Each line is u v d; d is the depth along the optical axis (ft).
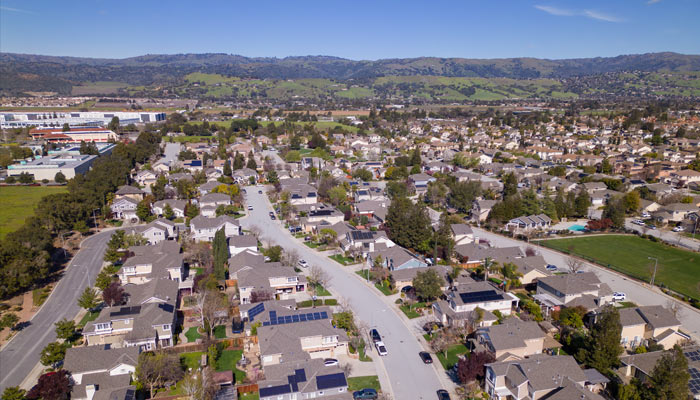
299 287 248.93
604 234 350.02
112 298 211.41
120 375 162.40
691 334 205.46
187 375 166.91
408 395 163.53
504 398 158.20
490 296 217.77
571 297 222.28
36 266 246.68
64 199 345.72
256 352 188.75
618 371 172.96
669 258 299.79
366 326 211.61
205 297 215.72
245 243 293.02
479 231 357.41
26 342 195.83
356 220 357.00
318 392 153.99
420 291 229.25
